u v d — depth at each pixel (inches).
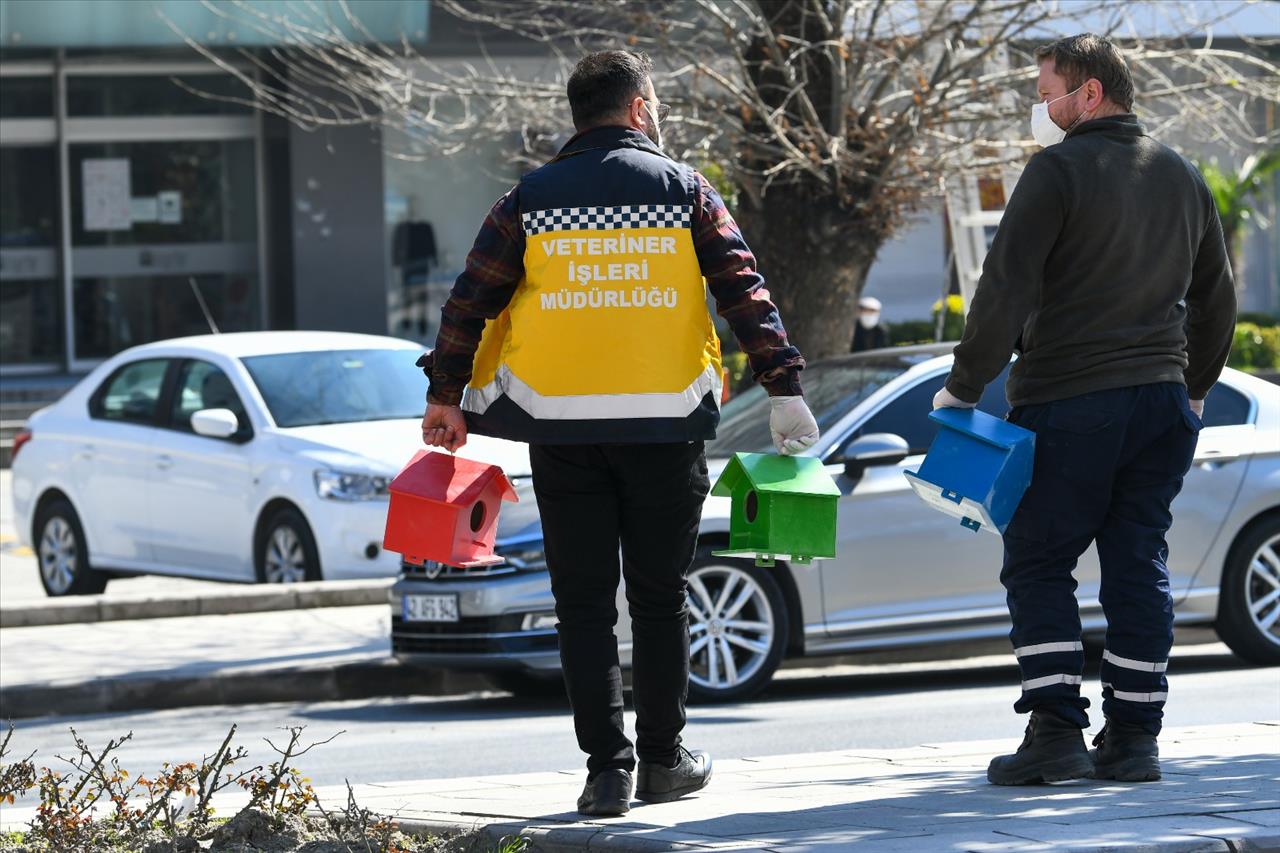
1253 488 1093.1
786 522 546.0
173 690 1136.8
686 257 530.0
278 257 2989.7
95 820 577.9
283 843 526.9
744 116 1455.5
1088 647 1197.1
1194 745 659.4
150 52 2748.5
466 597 1035.3
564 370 527.8
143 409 1508.4
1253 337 2827.3
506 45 2479.1
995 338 555.5
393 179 2898.6
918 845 455.5
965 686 1112.8
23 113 2933.1
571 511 543.8
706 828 503.8
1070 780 560.4
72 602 1370.6
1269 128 1895.9
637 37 1498.5
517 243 534.0
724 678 1042.1
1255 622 1096.8
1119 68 575.8
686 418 530.0
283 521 1374.3
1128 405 561.9
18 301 2960.1
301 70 2807.6
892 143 1448.1
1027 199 557.6
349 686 1157.7
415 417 1441.9
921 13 1494.8
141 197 2987.2
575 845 498.6
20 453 1603.1
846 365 1141.1
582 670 545.6
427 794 620.7
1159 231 565.0
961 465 557.0
